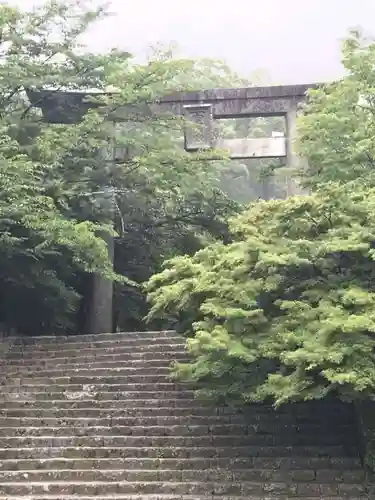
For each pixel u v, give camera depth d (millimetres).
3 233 15180
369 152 15352
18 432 12016
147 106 19641
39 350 15984
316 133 16641
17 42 18500
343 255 10867
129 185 19688
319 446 11219
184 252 22328
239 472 10547
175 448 11273
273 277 10727
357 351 9422
